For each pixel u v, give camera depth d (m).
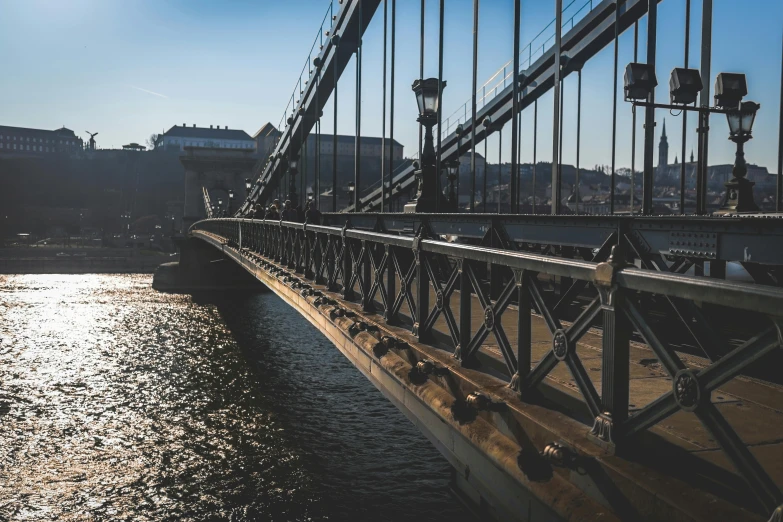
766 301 2.09
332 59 25.84
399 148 138.88
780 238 4.24
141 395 23.45
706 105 10.68
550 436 3.43
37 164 193.38
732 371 2.29
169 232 151.75
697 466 2.90
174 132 198.00
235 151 95.19
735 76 10.00
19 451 17.56
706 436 3.36
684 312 4.73
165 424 19.88
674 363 2.61
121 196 188.12
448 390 4.88
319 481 15.24
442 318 7.59
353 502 14.02
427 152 11.50
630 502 2.77
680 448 3.16
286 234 15.65
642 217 5.61
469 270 4.80
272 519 13.48
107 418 20.59
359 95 19.55
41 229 160.12
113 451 17.55
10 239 147.00
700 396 2.45
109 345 34.09
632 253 5.77
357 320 7.84
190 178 93.88
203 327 40.94
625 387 3.04
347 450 17.34
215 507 14.08
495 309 4.32
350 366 28.50
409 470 15.80
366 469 15.90
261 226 21.03
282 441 18.11
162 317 45.84
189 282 67.75
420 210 11.47
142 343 34.88
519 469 3.52
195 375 26.70
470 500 7.96
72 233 160.38
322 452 17.19
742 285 2.21
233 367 28.27
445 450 4.99
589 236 6.33
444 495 14.35
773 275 5.66
